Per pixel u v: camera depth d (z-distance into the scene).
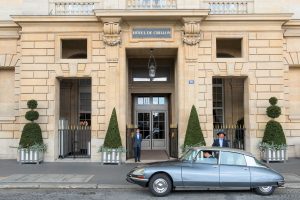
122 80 20.05
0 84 21.72
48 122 19.89
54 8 20.42
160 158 21.27
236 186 11.81
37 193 12.31
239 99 23.59
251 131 19.81
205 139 19.73
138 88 24.94
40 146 19.12
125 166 18.23
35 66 20.09
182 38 20.09
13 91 21.62
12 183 13.61
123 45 20.16
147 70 25.12
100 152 19.56
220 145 14.58
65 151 21.50
